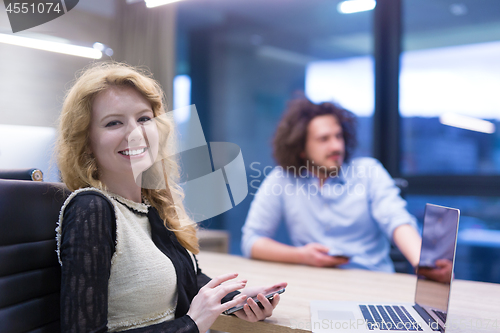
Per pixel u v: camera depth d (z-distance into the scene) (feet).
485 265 10.41
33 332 3.13
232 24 15.07
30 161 5.26
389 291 4.42
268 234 7.39
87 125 3.32
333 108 7.40
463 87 10.52
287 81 14.28
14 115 10.71
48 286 3.31
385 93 11.27
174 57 12.67
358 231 7.27
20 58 10.84
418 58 10.95
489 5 10.32
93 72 3.48
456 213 3.21
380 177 7.19
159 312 3.29
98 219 2.95
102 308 2.83
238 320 3.55
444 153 10.66
